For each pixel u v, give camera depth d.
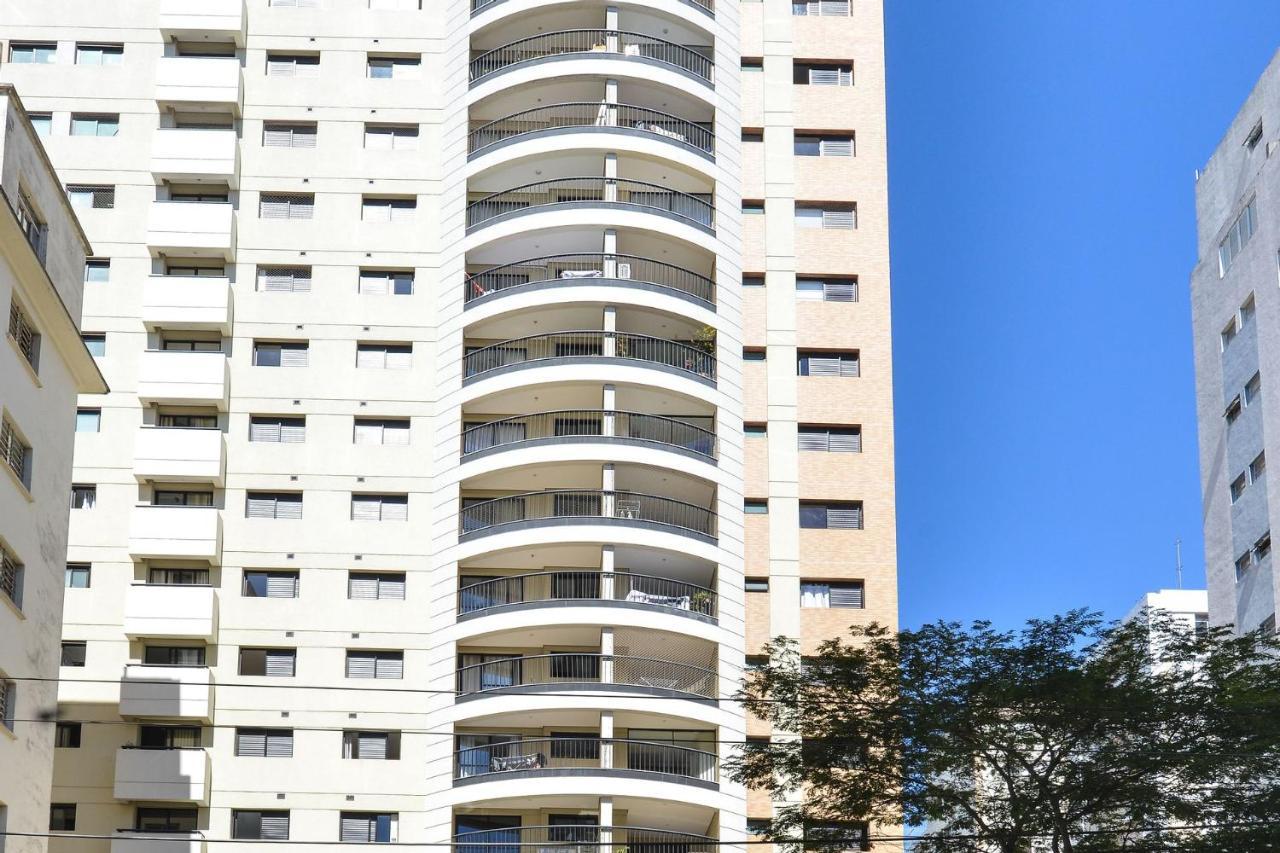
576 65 64.19
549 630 58.06
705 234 63.56
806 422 62.72
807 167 65.81
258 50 65.50
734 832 56.69
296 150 64.31
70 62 64.81
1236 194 63.56
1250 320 59.59
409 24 66.00
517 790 55.81
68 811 56.72
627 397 61.88
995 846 38.94
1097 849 37.53
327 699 58.28
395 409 61.59
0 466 42.41
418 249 63.47
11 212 42.31
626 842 57.19
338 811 57.16
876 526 61.72
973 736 39.19
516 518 60.59
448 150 64.50
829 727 40.25
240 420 61.31
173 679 57.59
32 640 44.38
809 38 67.50
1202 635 40.78
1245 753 37.41
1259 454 58.00
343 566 59.72
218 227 62.53
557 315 62.06
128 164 63.72
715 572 60.12
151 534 59.06
